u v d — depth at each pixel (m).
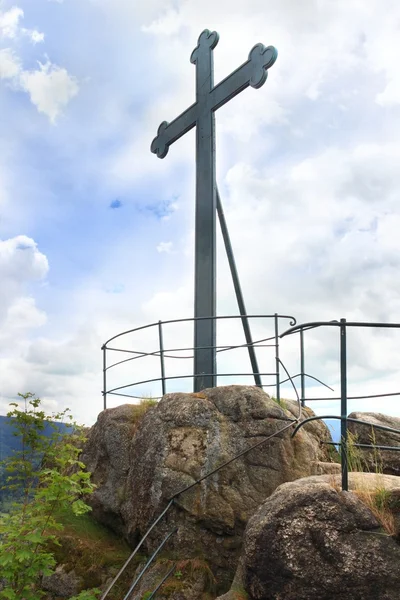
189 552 5.99
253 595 4.21
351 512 4.08
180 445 6.52
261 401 6.70
